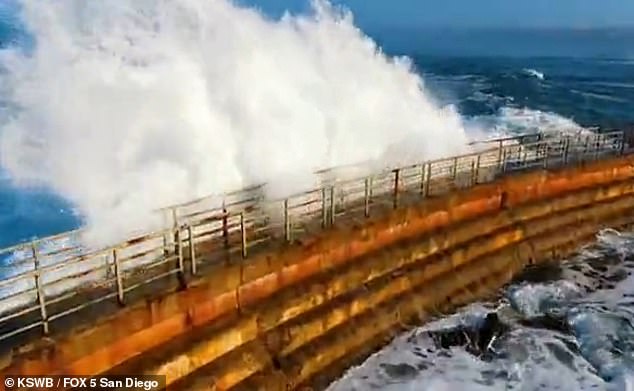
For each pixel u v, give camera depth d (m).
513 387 8.84
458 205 11.82
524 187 13.25
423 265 10.85
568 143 15.49
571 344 10.06
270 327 8.46
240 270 8.20
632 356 9.65
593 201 14.80
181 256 7.82
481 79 37.94
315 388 8.57
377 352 9.55
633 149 16.28
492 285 11.87
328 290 9.30
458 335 10.07
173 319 7.40
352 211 10.67
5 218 10.56
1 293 8.12
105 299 7.16
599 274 12.80
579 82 39.03
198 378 7.38
